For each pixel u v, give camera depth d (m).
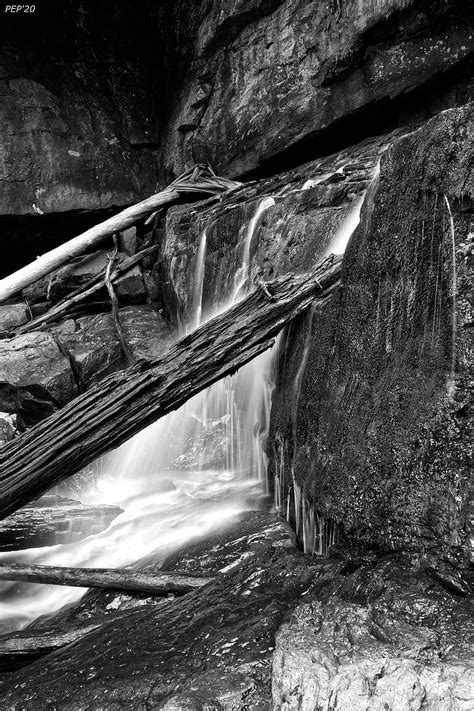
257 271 7.03
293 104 9.65
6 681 3.58
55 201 11.52
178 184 10.67
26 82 11.60
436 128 3.49
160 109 12.39
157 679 3.08
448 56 8.12
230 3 10.18
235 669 2.96
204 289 8.52
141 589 4.58
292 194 7.27
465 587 3.02
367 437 3.84
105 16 12.29
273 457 5.66
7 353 8.55
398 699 2.43
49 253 9.95
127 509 6.42
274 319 5.13
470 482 3.19
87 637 3.77
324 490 4.16
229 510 5.78
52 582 4.67
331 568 3.67
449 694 2.40
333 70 9.04
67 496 7.09
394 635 2.81
